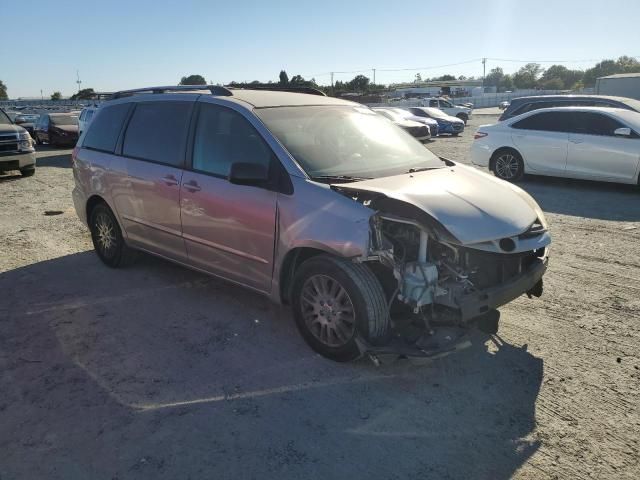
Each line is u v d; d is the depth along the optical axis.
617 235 6.98
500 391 3.45
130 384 3.57
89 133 5.96
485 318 3.69
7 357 3.96
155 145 5.04
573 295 5.00
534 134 10.84
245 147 4.24
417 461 2.82
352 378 3.62
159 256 5.21
